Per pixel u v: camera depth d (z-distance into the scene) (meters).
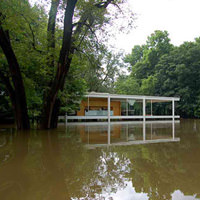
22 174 2.91
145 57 30.73
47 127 9.12
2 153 4.28
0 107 11.81
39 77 9.59
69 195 2.22
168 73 23.67
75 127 10.79
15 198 2.14
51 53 8.41
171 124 13.23
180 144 5.42
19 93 8.48
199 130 9.18
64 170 3.10
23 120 8.80
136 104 20.91
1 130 8.73
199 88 22.52
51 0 7.43
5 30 7.61
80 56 9.39
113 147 4.99
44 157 3.92
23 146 5.10
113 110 19.02
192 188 2.41
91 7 7.27
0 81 9.52
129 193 2.28
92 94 14.63
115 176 2.84
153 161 3.61
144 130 9.23
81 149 4.72
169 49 27.89
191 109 22.59
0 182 2.61
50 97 8.68
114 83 29.14
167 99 17.61
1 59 8.56
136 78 29.92
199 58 22.06
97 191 2.33
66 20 7.55
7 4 6.88
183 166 3.30
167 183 2.56
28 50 8.74
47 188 2.42
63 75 8.79
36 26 9.07
